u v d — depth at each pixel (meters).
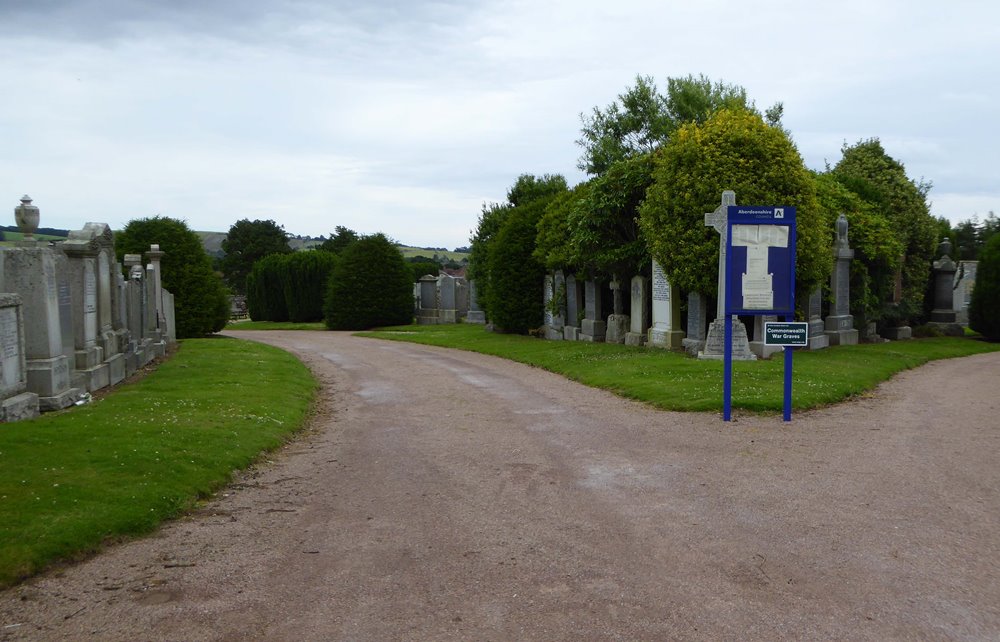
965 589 5.14
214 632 4.66
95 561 5.91
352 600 5.12
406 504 7.46
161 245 31.50
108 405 11.90
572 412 12.73
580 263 25.55
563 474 8.51
